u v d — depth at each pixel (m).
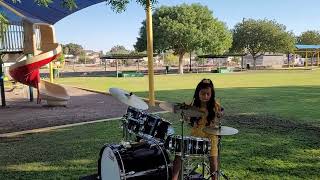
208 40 52.94
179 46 53.22
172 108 4.40
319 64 68.62
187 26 52.22
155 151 4.57
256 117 11.05
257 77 34.72
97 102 16.53
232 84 25.77
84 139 8.55
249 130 9.04
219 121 4.76
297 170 5.92
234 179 5.52
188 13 53.31
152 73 13.09
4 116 12.69
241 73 45.12
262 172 5.84
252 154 6.87
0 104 16.16
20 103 16.77
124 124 5.17
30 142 8.46
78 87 25.98
